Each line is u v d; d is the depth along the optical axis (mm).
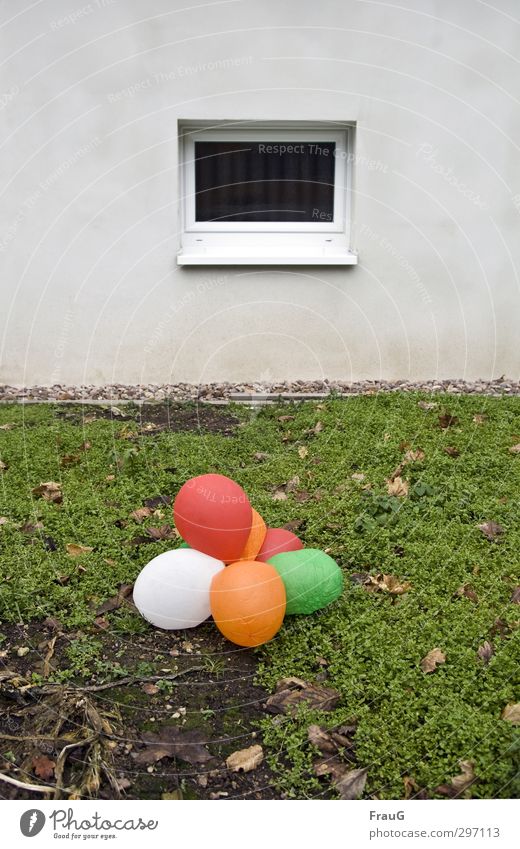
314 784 2994
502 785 2924
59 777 3002
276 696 3414
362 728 3188
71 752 3143
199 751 3156
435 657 3564
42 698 3422
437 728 3168
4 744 3168
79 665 3639
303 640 3736
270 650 3707
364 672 3520
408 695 3350
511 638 3670
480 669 3494
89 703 3387
